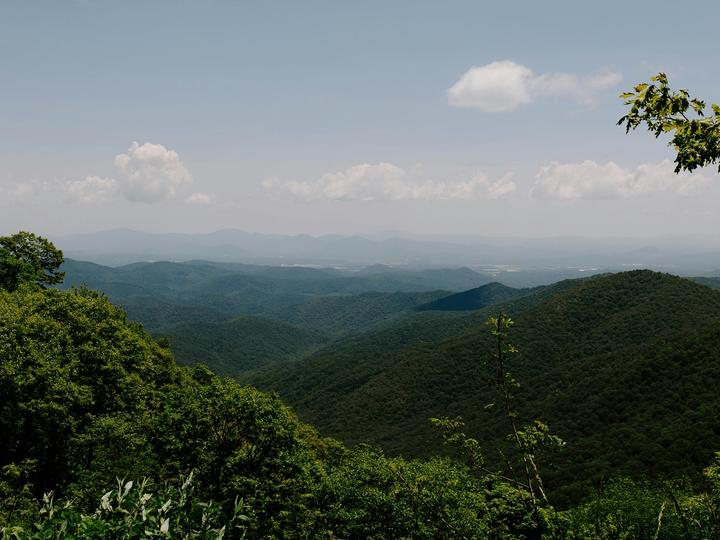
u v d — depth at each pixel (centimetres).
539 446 581
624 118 526
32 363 2319
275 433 2153
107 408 2634
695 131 475
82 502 1686
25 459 2211
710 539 471
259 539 1967
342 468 2359
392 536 1722
